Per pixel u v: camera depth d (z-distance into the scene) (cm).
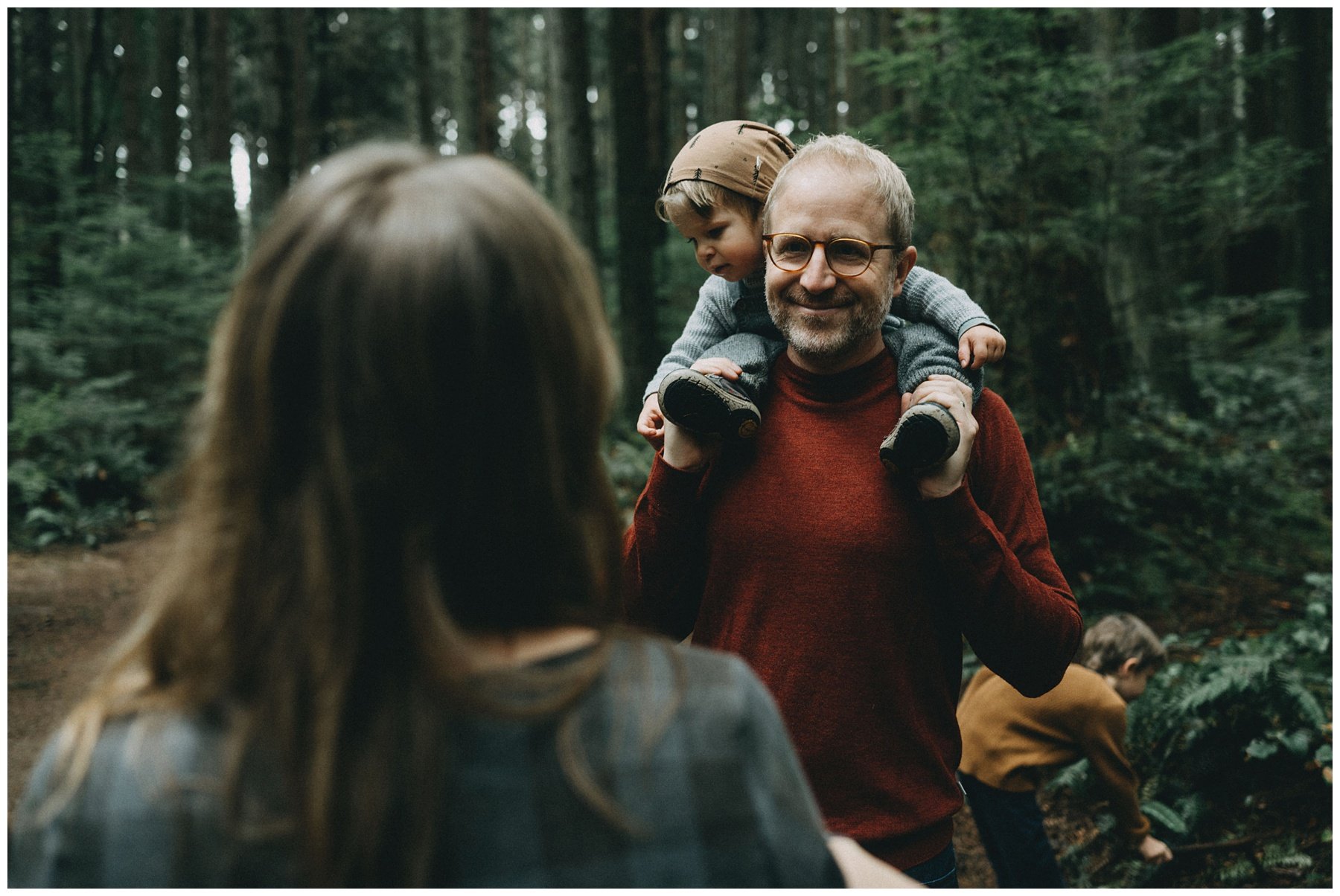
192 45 2042
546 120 2209
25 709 443
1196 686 341
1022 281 538
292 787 64
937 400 147
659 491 162
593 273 77
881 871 83
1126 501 532
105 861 63
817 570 155
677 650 76
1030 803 287
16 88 896
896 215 158
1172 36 668
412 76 2161
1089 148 506
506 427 69
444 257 67
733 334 183
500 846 65
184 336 999
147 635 70
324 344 67
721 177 175
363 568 66
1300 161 566
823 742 155
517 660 70
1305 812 312
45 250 902
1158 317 726
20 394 830
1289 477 661
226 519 69
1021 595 149
